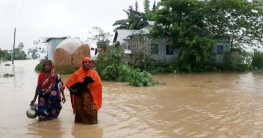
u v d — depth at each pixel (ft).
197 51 84.07
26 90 42.98
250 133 20.22
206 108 29.01
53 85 24.07
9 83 52.75
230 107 29.53
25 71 86.89
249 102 32.42
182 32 84.74
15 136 19.66
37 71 86.38
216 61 94.63
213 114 26.27
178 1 87.61
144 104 31.35
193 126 22.12
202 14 87.76
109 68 58.85
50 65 23.94
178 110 28.09
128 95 38.11
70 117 25.20
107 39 85.81
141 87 46.96
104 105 30.86
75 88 23.15
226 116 25.46
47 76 23.90
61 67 80.59
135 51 84.48
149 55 86.58
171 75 74.74
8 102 32.68
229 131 20.72
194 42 81.76
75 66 81.15
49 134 20.11
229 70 92.99
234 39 96.27
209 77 67.77
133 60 82.33
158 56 92.73
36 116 23.86
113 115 26.02
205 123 23.03
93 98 23.07
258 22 92.84
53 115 24.47
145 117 25.17
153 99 34.71
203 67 88.53
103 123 23.11
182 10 90.33
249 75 74.02
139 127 21.88
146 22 117.50
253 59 98.73
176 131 20.75
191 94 38.75
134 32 97.60
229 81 57.41
